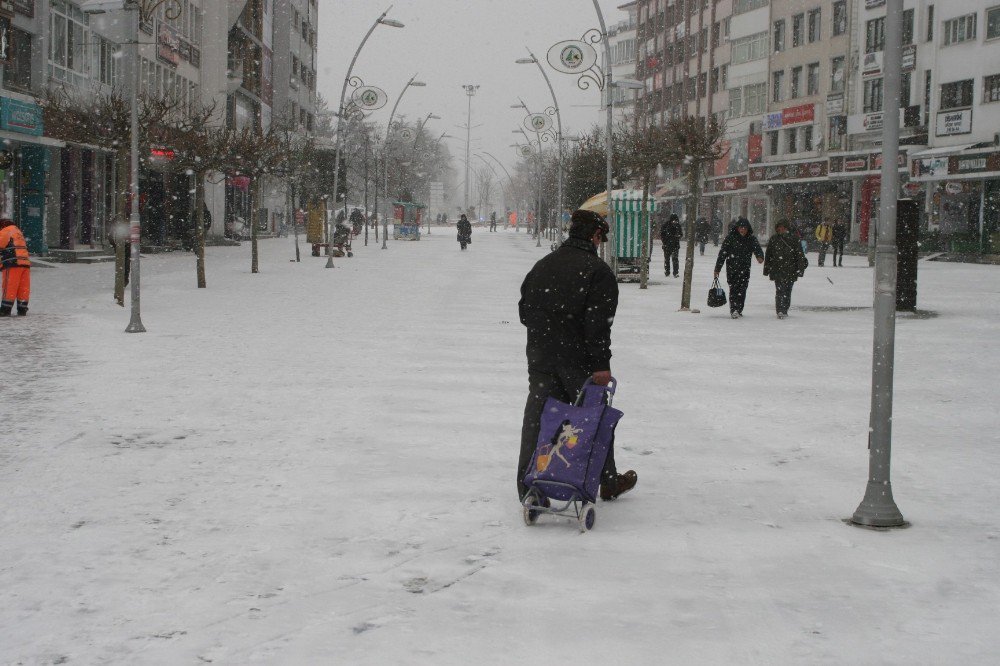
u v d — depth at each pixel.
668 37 96.31
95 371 12.10
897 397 10.70
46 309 19.50
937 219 52.12
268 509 6.31
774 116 69.56
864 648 4.23
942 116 51.34
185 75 52.16
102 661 4.05
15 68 32.22
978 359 13.69
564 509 6.00
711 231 75.06
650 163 27.72
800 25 67.56
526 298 6.38
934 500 6.66
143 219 45.00
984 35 48.94
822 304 22.88
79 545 5.56
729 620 4.52
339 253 45.22
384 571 5.16
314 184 64.75
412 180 101.31
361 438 8.48
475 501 6.53
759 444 8.41
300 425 9.02
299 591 4.86
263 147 32.00
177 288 25.47
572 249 6.29
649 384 11.55
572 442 5.86
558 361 6.25
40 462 7.56
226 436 8.54
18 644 4.22
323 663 4.04
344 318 18.77
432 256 47.53
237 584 4.95
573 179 50.47
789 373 12.45
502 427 8.99
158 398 10.34
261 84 70.81
